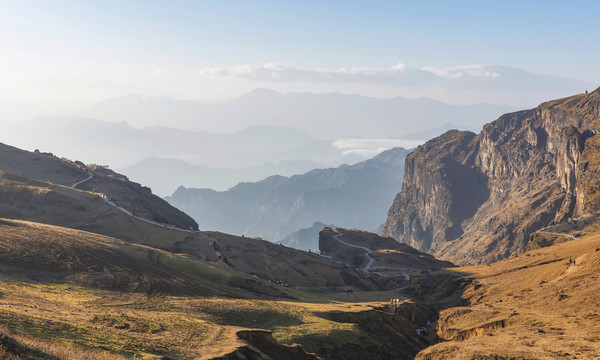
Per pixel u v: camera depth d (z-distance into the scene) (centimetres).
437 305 18388
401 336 11306
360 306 13400
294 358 7400
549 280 13900
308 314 10275
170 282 10994
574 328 8069
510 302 12562
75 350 4366
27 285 8481
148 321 7112
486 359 6962
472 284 18262
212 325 7506
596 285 10344
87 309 7481
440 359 7675
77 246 11450
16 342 3847
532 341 7594
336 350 8744
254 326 9125
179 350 5722
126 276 10488
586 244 18412
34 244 10712
